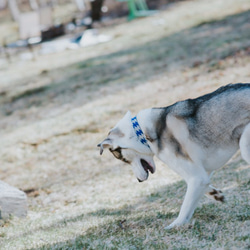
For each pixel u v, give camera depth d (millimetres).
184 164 5285
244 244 4645
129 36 21594
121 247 5184
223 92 5168
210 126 5137
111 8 29359
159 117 5410
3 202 7340
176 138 5270
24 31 24750
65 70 18672
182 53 16781
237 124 5012
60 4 34781
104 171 9359
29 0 39188
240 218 5484
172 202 6844
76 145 11266
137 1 26875
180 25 21156
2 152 11828
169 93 13227
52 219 7211
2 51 25422
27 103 16016
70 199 8234
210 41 17219
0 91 18109
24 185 9492
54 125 12992
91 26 25688
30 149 11727
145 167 5789
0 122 14859
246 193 6355
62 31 25078
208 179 5254
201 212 5953
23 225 7133
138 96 13734
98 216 6891
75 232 6215
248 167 7566
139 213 6598
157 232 5453
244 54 14523
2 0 40156
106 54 19469
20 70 20516
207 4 23906
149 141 5484
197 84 13227
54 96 15883
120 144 5633
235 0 23203
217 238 4961
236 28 18047
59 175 9703
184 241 5043
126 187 8234
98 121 12508
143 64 16750
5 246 6148
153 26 22312
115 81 15695
